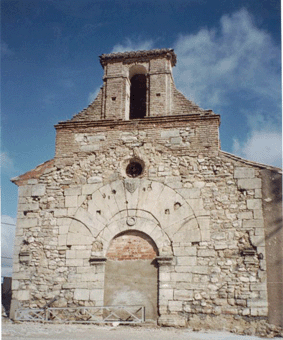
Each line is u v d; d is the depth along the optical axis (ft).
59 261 49.11
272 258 45.44
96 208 50.37
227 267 45.91
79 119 55.36
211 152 50.37
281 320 43.47
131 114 63.98
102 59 57.67
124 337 37.96
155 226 48.60
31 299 48.21
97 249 48.93
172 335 40.19
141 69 58.54
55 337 36.94
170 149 51.37
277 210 46.83
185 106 53.83
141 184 50.31
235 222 47.21
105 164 52.11
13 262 49.80
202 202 48.52
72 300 47.55
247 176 48.57
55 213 50.96
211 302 45.14
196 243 47.24
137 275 47.50
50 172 52.85
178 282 46.21
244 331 43.68
